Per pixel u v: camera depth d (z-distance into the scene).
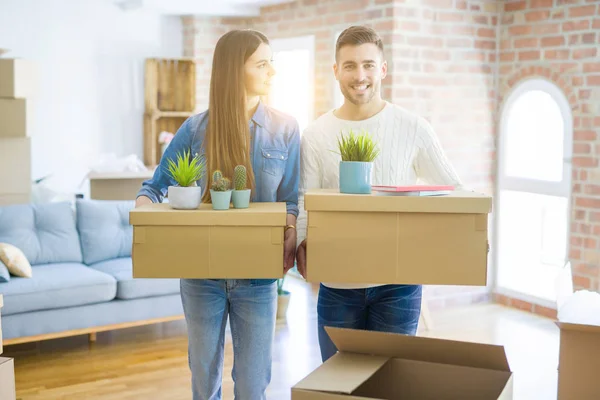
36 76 5.95
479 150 5.77
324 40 6.26
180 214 2.14
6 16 6.89
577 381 1.68
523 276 5.75
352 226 2.09
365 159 2.18
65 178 7.30
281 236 2.15
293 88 7.07
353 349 1.78
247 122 2.41
